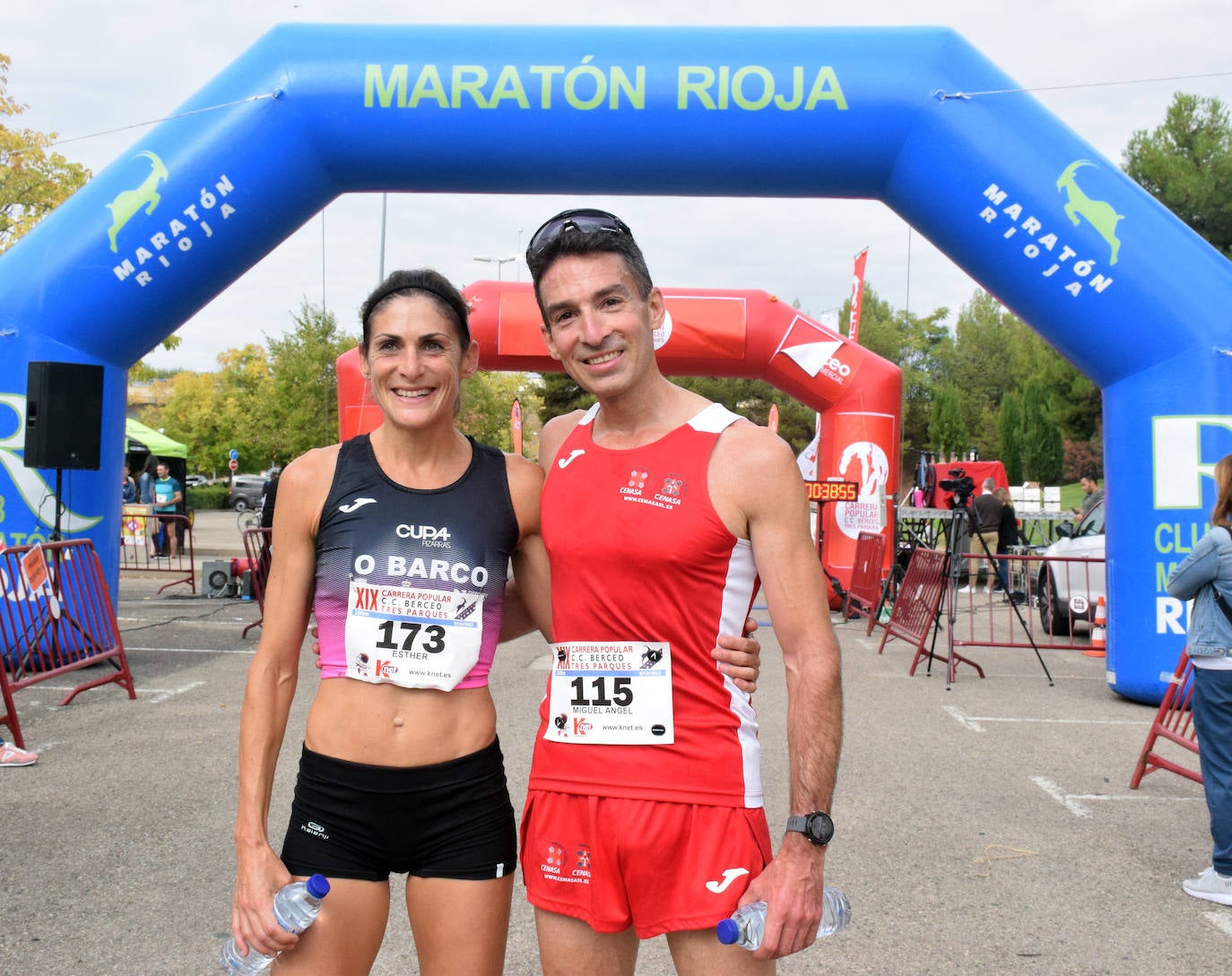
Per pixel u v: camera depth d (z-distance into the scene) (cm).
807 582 189
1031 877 396
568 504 200
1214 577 388
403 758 202
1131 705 727
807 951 328
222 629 1011
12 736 581
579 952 196
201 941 326
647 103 699
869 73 702
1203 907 368
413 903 208
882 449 1229
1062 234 694
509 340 1191
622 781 190
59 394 714
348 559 206
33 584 652
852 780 529
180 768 520
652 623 191
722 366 1245
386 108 708
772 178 727
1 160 1931
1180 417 684
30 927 336
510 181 734
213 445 4997
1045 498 2559
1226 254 3031
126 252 730
